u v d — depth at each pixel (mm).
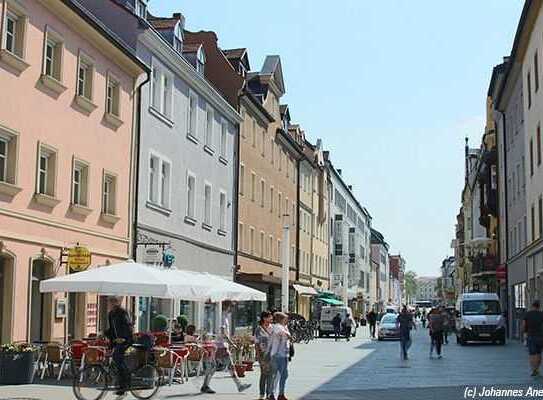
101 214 24484
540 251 36406
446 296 116500
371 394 17500
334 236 83750
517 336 45250
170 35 32656
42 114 20703
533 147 38844
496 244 57781
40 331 20922
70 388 17031
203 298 18953
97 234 24094
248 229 45656
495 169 56281
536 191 37875
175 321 26297
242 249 44156
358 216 111312
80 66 23328
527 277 41156
